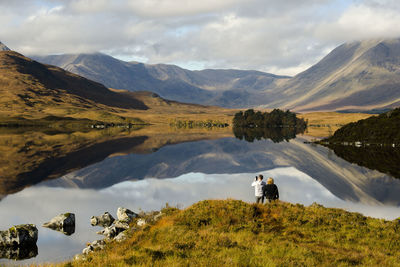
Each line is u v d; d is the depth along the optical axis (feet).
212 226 58.65
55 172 217.97
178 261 39.50
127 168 242.99
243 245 47.09
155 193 156.46
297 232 58.29
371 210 126.00
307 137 564.71
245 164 267.39
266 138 541.75
